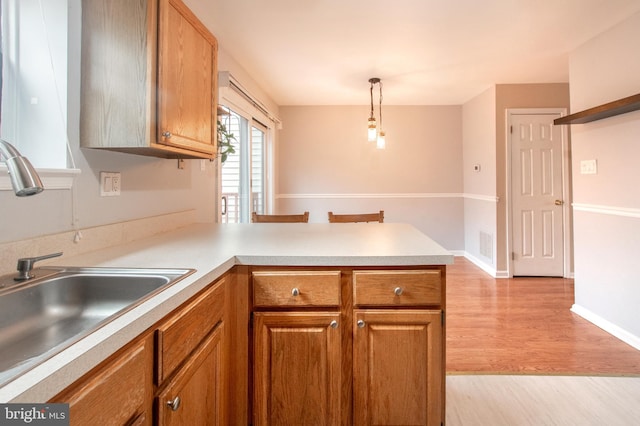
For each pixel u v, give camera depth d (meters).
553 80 3.84
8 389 0.47
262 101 4.16
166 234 1.81
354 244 1.50
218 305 1.18
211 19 2.43
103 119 1.28
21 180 0.75
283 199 5.04
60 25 1.22
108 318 0.69
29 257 1.05
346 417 1.31
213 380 1.13
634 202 2.35
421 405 1.30
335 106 5.00
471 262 4.73
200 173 2.39
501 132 3.98
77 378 0.55
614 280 2.53
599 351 2.29
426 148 5.02
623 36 2.44
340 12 2.34
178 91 1.43
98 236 1.37
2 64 1.19
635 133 2.33
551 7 2.27
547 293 3.47
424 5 2.25
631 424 1.62
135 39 1.27
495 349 2.32
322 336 1.30
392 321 1.29
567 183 3.96
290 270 1.30
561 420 1.65
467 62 3.27
